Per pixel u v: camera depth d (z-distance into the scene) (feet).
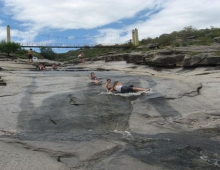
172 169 16.02
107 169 15.81
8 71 64.34
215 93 35.76
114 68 78.07
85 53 224.33
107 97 33.37
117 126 25.12
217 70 56.54
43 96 33.63
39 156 17.24
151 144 20.10
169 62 66.49
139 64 78.95
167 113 28.19
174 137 21.88
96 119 26.32
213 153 18.61
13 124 24.61
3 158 16.48
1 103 30.68
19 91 36.50
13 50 136.15
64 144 19.90
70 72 65.31
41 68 78.48
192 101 32.37
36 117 26.45
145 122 25.76
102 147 19.26
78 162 16.76
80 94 34.19
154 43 154.81
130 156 17.72
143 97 33.22
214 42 98.02
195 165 16.63
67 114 27.37
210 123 25.40
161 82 42.98
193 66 61.36
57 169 15.39
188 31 158.30
